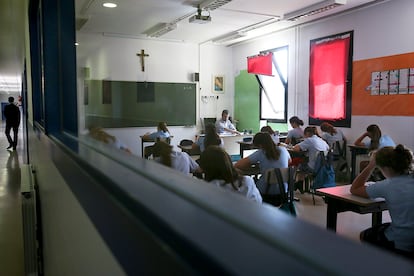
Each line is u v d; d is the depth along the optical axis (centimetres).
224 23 552
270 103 664
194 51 336
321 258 25
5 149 907
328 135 523
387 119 486
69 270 105
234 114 595
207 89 374
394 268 23
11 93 2541
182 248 33
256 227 32
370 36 507
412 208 147
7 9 531
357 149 470
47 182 176
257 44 641
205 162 90
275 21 578
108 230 57
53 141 140
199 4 376
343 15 544
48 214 177
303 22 594
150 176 56
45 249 207
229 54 589
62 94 175
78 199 83
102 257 63
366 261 24
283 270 26
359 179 212
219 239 31
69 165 95
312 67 602
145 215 41
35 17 319
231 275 27
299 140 521
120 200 50
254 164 229
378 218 207
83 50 153
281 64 661
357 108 530
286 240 28
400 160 167
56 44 175
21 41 784
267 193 163
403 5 461
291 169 187
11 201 411
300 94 631
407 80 459
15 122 895
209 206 39
